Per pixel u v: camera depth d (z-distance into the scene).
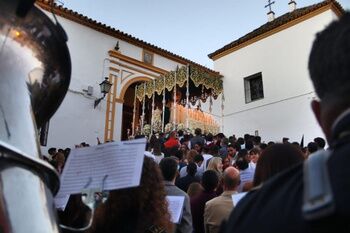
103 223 2.05
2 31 1.62
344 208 0.67
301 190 0.79
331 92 0.87
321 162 0.79
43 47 1.85
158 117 14.43
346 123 0.81
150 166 2.23
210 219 3.48
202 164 6.79
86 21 14.23
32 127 1.59
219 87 14.88
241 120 17.67
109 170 1.75
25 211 1.30
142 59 16.03
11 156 1.33
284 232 0.74
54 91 1.96
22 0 1.66
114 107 14.29
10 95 1.55
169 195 3.47
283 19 17.08
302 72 15.86
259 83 17.86
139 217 2.06
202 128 14.94
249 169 5.03
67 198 2.35
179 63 17.52
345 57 0.83
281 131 15.88
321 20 15.73
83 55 13.91
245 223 0.83
